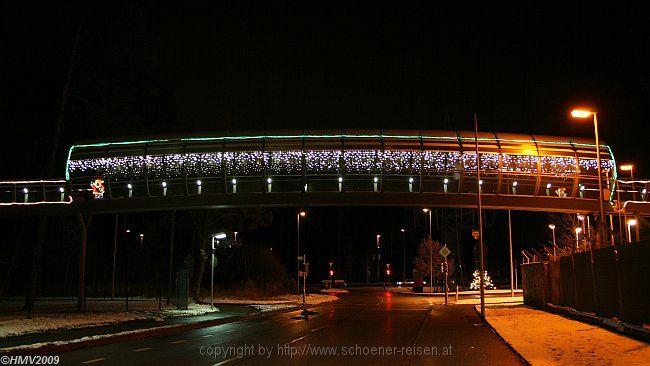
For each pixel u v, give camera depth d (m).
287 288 72.69
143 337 22.38
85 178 43.78
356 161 43.50
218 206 42.97
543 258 35.22
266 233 117.31
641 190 45.66
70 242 58.66
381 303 50.50
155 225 60.22
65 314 30.36
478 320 28.75
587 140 45.94
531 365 13.08
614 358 13.73
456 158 43.78
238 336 21.92
